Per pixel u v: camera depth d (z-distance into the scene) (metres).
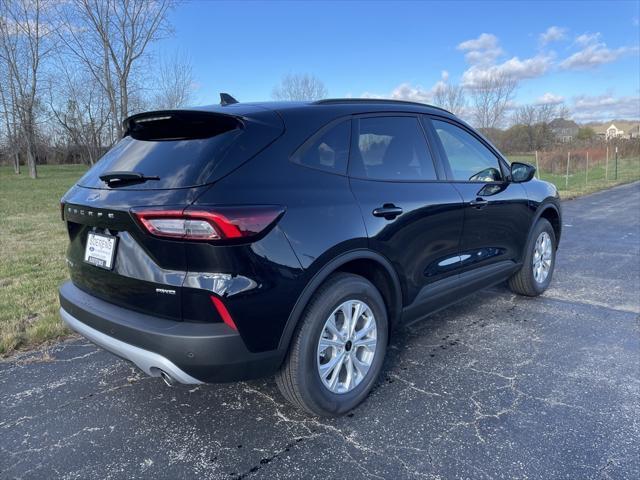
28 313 4.41
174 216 2.17
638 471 2.32
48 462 2.43
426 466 2.38
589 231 8.86
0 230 9.56
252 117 2.54
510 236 4.25
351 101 3.11
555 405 2.91
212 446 2.55
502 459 2.42
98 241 2.60
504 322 4.28
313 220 2.49
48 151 42.12
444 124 3.71
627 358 3.55
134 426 2.74
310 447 2.54
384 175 3.04
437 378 3.26
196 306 2.23
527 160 33.94
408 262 3.11
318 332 2.57
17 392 3.11
